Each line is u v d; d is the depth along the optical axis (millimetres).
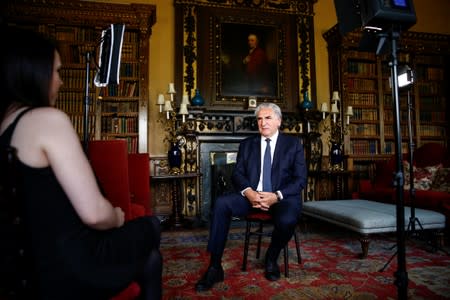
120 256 983
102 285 914
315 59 5902
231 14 5609
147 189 2908
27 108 866
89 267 892
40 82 876
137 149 5027
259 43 5680
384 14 1351
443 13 6516
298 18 5852
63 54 4844
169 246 3434
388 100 5824
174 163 4910
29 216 833
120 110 5047
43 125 824
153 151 5266
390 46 1417
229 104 5477
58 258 854
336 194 5422
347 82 5559
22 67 854
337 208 3400
